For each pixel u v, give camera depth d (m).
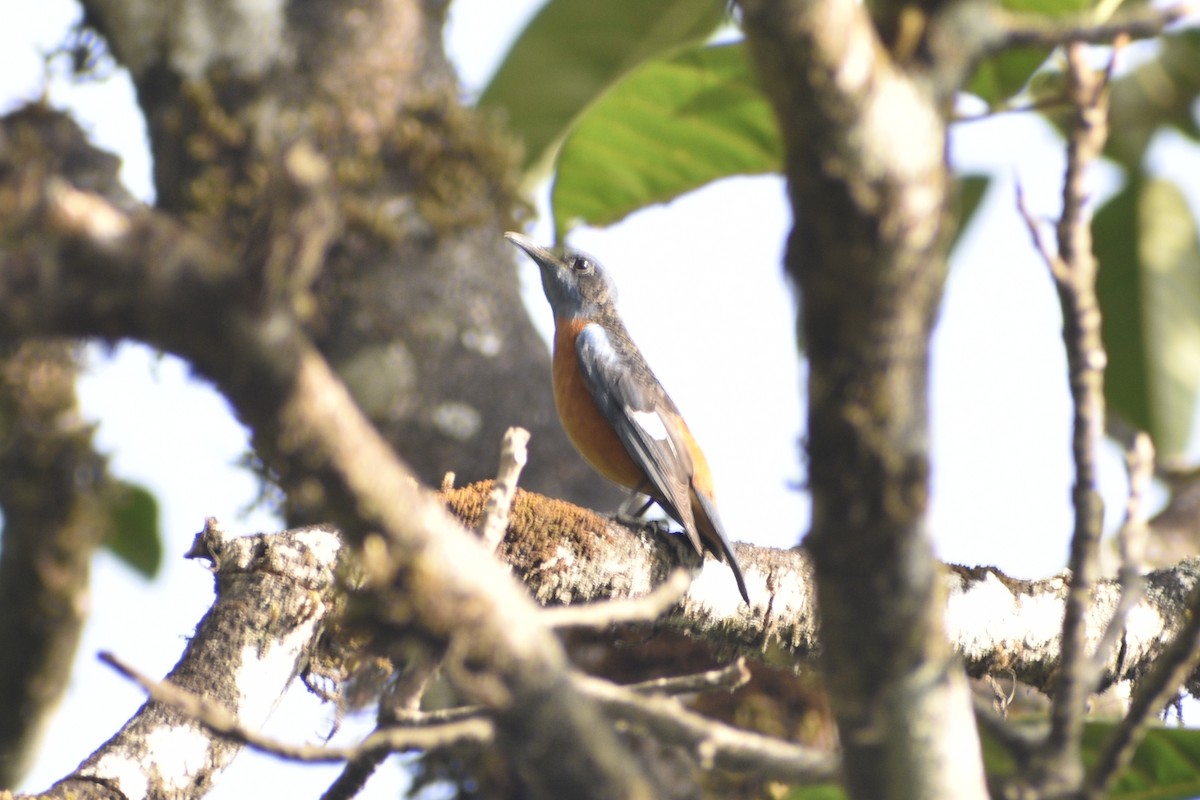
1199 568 9.05
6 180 2.92
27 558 11.52
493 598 3.83
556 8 10.88
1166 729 7.17
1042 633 8.71
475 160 12.41
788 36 3.24
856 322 3.53
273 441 3.35
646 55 11.08
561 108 11.45
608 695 4.50
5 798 6.55
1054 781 4.68
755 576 8.59
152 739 6.99
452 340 12.42
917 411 3.69
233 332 3.06
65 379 11.35
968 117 5.63
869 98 3.30
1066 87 4.73
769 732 10.54
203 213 10.92
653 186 11.02
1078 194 4.58
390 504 3.55
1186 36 11.78
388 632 5.62
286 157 3.08
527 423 12.66
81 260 2.91
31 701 11.58
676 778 9.27
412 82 12.46
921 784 4.27
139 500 12.79
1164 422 12.30
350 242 12.07
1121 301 12.26
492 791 10.62
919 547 3.90
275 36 11.93
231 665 7.29
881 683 4.17
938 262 3.53
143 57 11.76
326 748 4.41
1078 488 4.71
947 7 3.48
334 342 12.10
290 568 7.68
